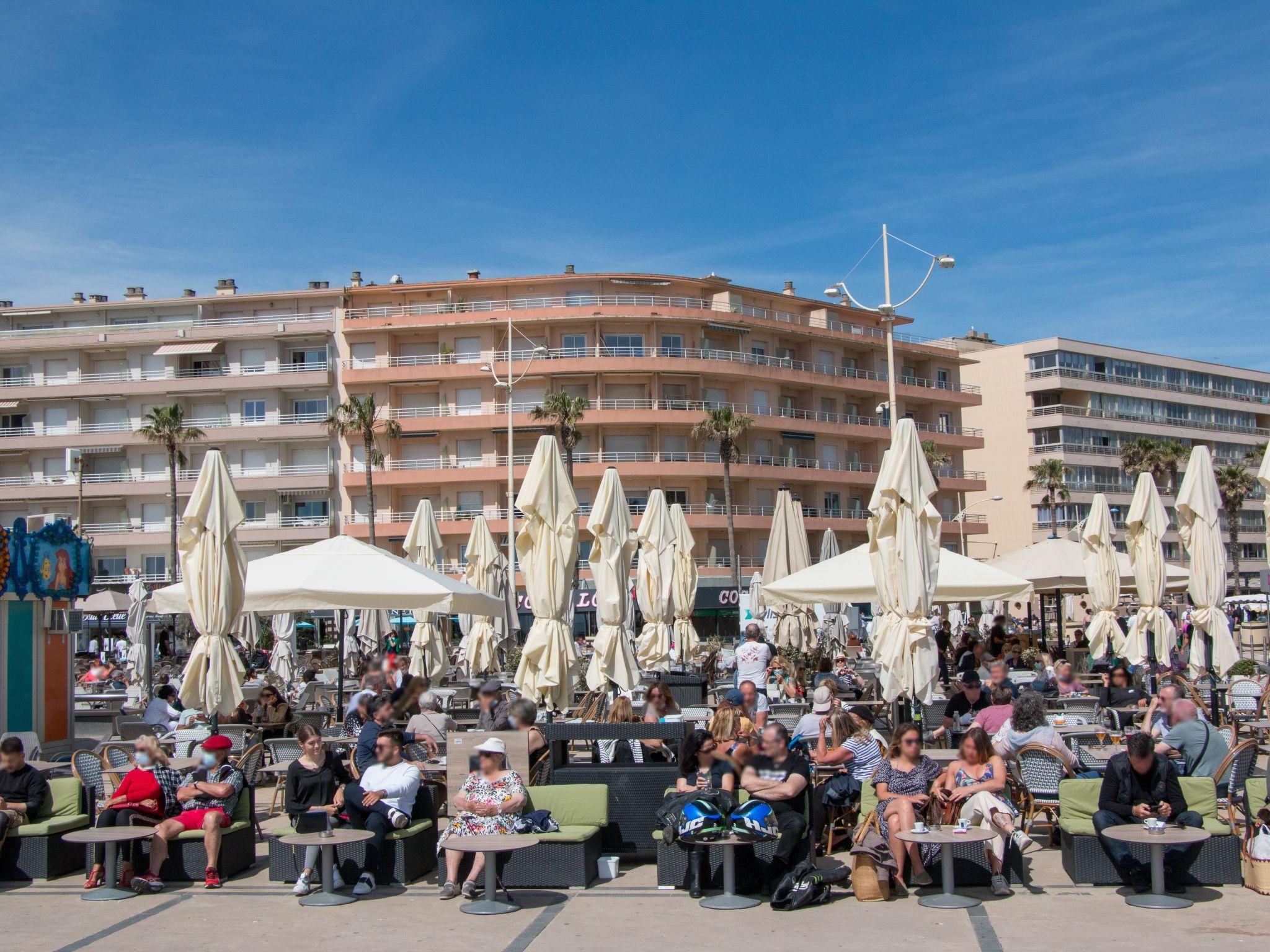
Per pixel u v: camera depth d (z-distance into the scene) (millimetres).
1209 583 16688
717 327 63000
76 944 7707
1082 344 86625
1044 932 7441
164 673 31859
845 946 7270
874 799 9203
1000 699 11625
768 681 20469
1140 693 16219
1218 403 96562
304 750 9688
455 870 8930
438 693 18797
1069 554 21797
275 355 62719
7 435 62875
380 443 61188
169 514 61781
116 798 9562
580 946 7430
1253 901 8086
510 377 39125
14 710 17531
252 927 8078
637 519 59656
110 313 65312
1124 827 8406
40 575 17859
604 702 15359
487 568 23469
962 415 86438
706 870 8906
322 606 14320
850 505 67188
